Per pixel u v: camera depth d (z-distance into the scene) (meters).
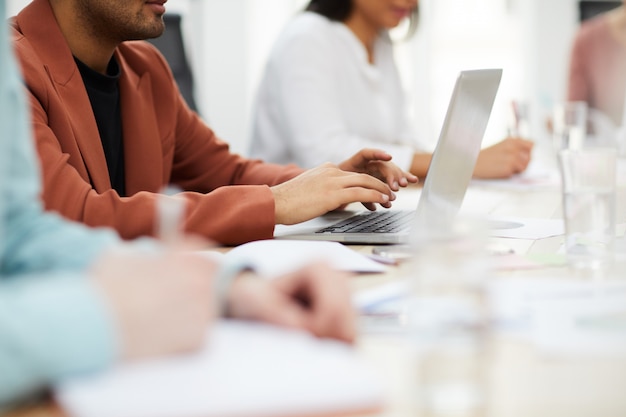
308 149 2.55
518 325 0.78
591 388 0.61
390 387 0.62
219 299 0.74
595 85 4.17
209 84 5.02
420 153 2.41
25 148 0.82
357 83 2.76
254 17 5.10
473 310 0.60
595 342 0.71
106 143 1.74
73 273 0.75
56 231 0.80
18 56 1.49
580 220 1.15
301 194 1.38
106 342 0.58
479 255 0.61
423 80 5.20
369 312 0.85
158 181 1.81
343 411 0.56
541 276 1.02
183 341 0.62
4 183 0.78
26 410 0.57
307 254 1.07
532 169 2.69
